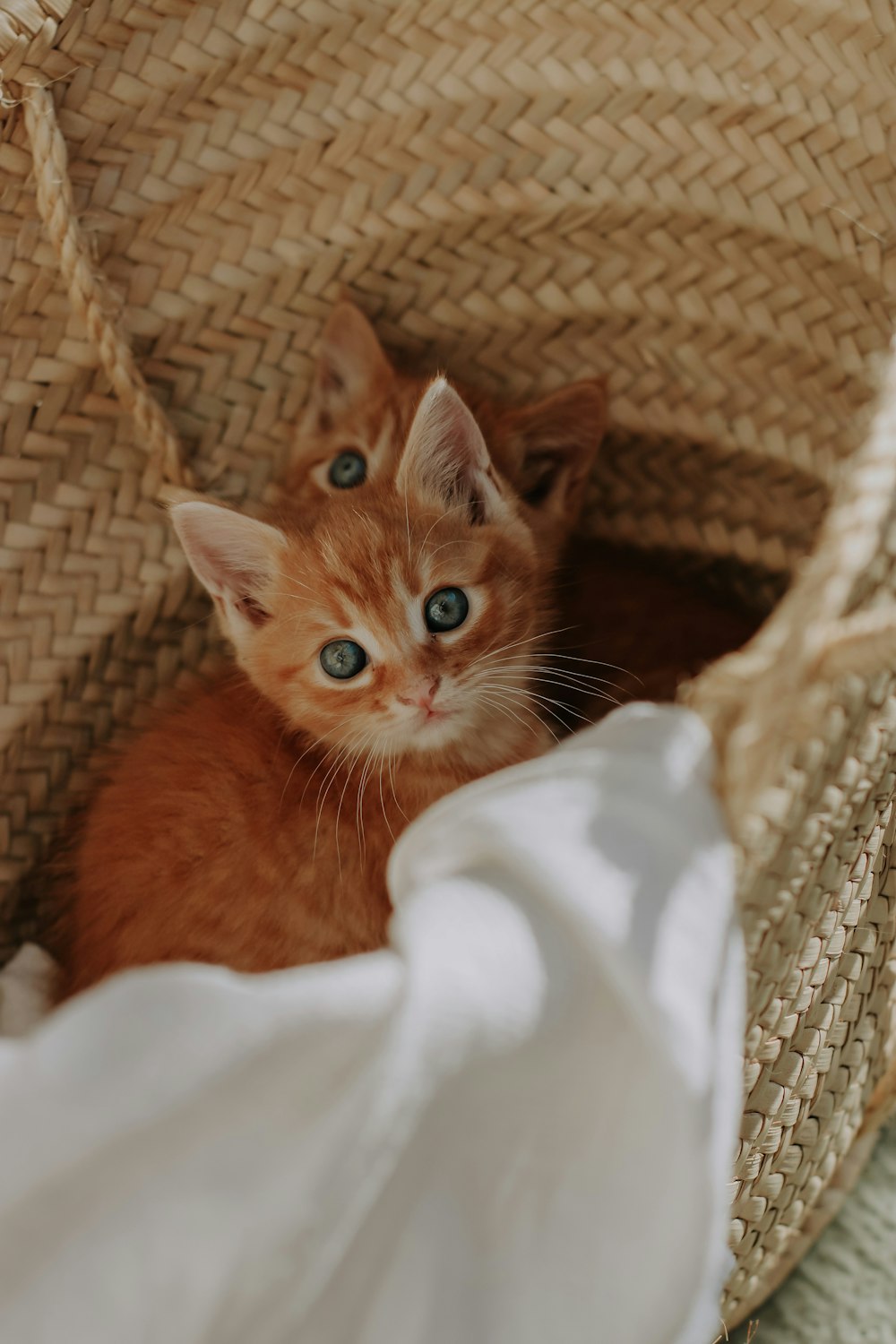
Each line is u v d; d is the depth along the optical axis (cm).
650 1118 42
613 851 43
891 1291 57
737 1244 52
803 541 60
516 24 55
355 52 56
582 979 42
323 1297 40
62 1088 38
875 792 50
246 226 58
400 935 42
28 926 60
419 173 57
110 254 57
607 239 58
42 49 52
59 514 58
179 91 55
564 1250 43
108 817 56
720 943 43
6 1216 37
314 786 56
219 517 54
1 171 54
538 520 60
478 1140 42
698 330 59
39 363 57
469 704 56
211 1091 38
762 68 54
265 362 60
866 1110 57
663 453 62
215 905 54
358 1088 39
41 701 59
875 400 47
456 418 56
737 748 43
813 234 55
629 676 61
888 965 55
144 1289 38
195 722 58
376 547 55
